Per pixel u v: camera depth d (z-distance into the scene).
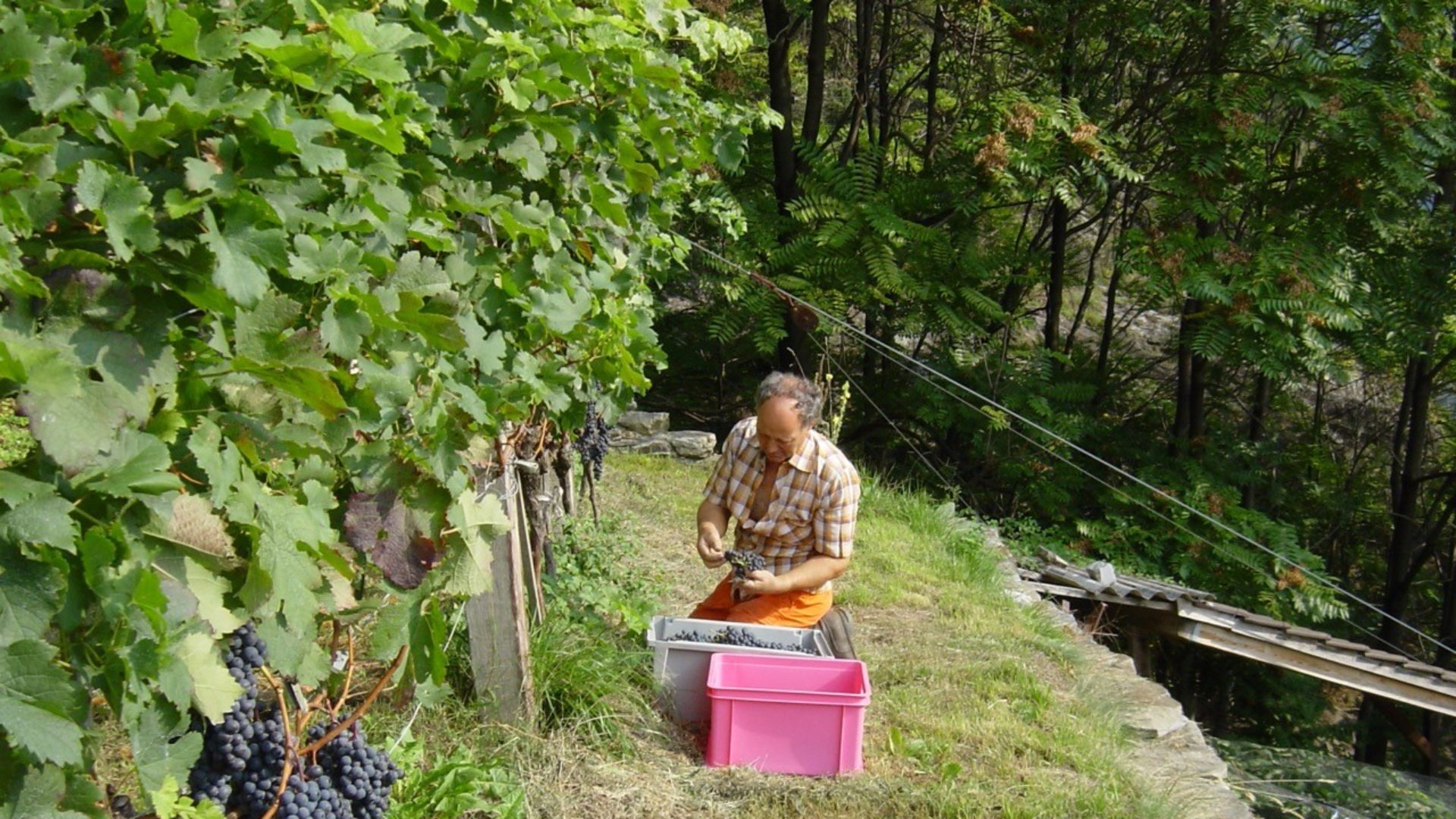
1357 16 12.79
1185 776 4.93
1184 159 12.96
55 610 1.55
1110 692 5.73
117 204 1.61
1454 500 16.34
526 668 4.04
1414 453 16.50
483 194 3.00
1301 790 8.47
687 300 14.60
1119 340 17.23
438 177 2.81
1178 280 12.32
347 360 2.29
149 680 1.73
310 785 2.31
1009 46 14.02
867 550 7.71
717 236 11.97
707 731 4.49
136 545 1.73
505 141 3.02
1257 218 13.58
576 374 3.71
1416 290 13.08
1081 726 5.02
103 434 1.59
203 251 1.76
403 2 2.63
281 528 1.96
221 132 1.88
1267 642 9.68
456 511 2.44
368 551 2.34
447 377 2.66
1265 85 13.20
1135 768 4.77
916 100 15.96
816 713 4.24
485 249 3.02
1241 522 13.18
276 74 2.01
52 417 1.54
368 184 2.22
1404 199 13.15
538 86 3.01
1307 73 12.73
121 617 1.67
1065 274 16.11
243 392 1.99
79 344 1.62
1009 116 11.80
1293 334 12.25
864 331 14.25
